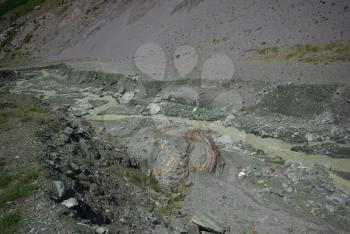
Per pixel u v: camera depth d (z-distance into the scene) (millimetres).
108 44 60250
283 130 24234
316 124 24125
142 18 60531
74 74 48500
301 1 42438
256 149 22359
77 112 32031
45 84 48188
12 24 89000
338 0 39344
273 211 15023
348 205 15336
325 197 16047
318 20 38406
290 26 39844
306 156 20781
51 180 12648
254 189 16984
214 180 17641
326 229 13742
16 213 10609
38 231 9867
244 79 31906
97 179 15406
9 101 27859
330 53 32469
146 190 16359
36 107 24812
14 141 16578
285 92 27531
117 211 13391
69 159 16250
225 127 26766
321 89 25750
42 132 18312
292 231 13648
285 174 18312
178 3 56562
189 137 20188
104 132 25422
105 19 69312
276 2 44719
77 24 73812
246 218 14609
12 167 13680
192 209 15398
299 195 16281
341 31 35250
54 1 88500
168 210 15047
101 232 10664
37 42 76562
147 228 12852
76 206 11453
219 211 15172
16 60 72812
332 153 20578
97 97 38719
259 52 37750
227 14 47688
